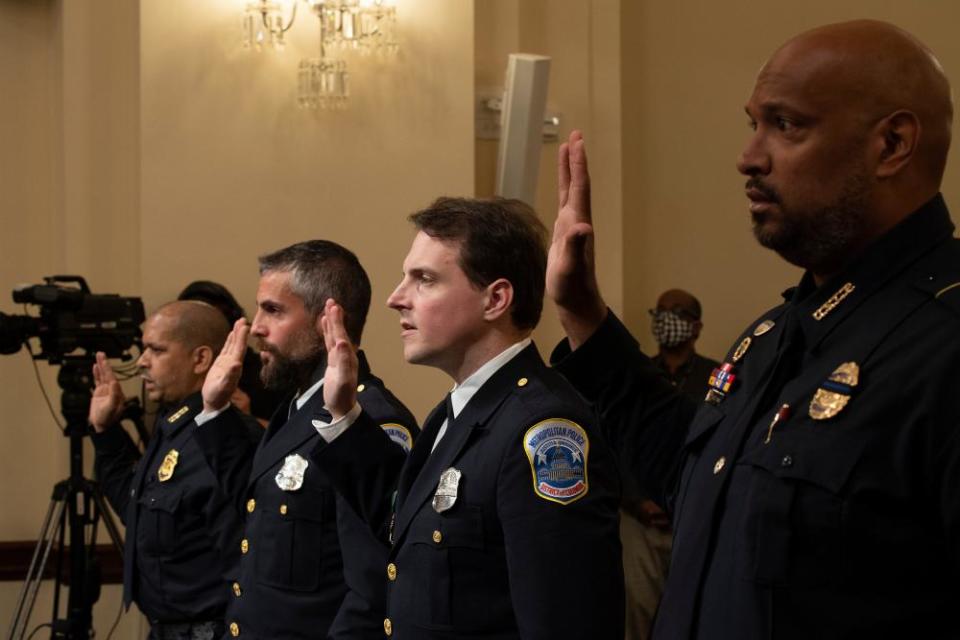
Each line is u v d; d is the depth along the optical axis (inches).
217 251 177.8
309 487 98.7
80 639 145.8
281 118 180.1
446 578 72.3
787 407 53.7
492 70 196.1
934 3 219.3
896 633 49.4
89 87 183.9
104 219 184.1
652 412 66.4
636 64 216.2
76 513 146.4
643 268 215.6
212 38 178.9
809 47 54.2
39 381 178.2
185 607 121.3
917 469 49.4
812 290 57.6
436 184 182.5
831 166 53.5
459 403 77.4
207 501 120.6
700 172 217.5
